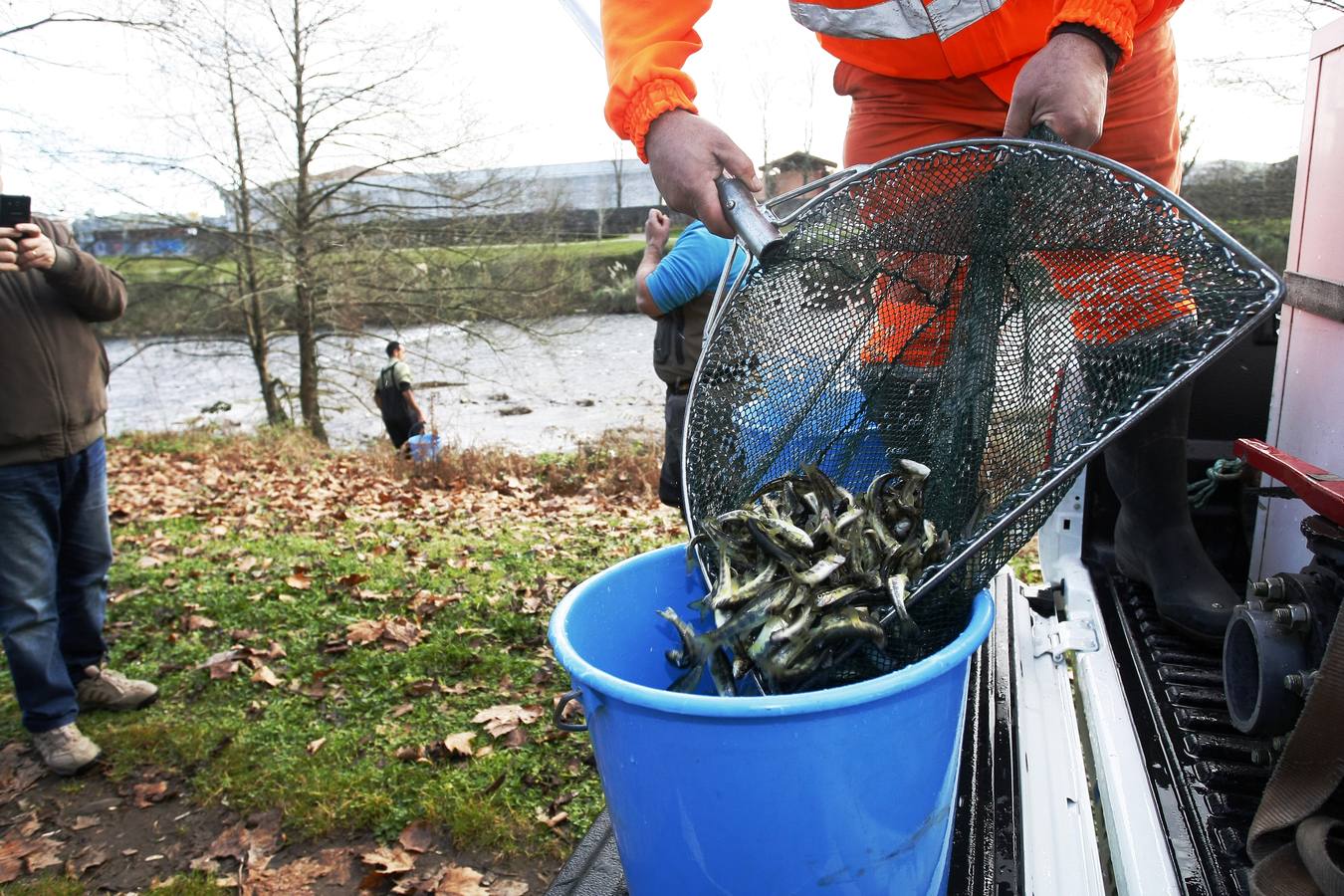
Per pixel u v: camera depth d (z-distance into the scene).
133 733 3.51
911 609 1.23
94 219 15.48
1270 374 2.21
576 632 1.25
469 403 16.67
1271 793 1.06
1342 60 1.53
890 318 1.51
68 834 2.98
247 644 4.34
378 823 2.94
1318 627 1.17
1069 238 1.25
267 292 15.72
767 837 1.02
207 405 19.02
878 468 1.53
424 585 5.11
